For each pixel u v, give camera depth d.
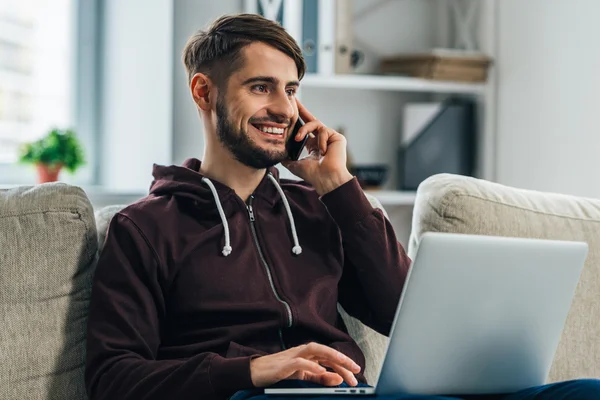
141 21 3.78
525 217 2.36
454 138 4.11
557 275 1.85
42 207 1.99
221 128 2.10
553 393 1.78
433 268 1.69
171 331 2.03
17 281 1.93
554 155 3.78
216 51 2.10
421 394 1.79
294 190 2.27
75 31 3.87
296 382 1.87
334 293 2.15
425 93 4.43
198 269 2.02
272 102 2.09
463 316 1.76
